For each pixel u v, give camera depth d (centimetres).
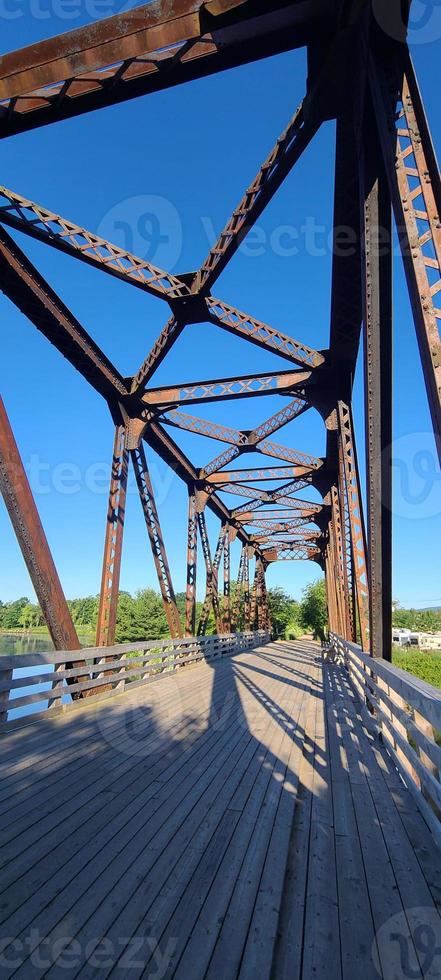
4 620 7488
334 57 387
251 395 907
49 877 235
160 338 794
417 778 351
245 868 246
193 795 346
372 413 425
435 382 241
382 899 220
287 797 346
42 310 650
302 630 4456
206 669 1152
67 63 404
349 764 422
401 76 310
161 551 1073
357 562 747
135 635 3731
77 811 313
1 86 418
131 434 934
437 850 268
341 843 275
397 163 293
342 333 760
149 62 412
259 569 2906
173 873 241
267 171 522
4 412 518
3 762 404
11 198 549
